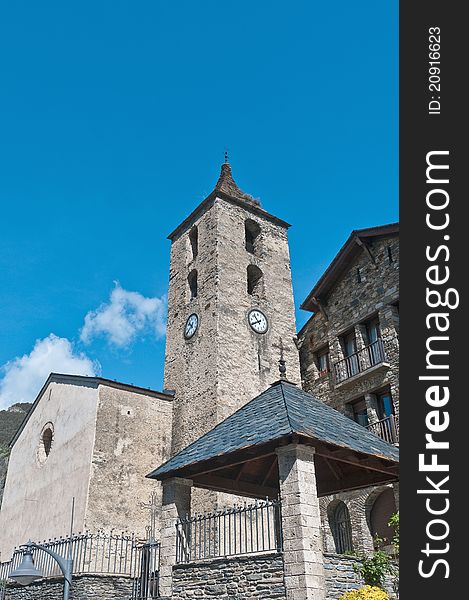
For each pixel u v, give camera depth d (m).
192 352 25.69
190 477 11.69
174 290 29.20
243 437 10.38
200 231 29.05
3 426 66.50
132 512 20.16
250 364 24.94
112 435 21.14
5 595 19.27
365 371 19.91
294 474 9.28
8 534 23.98
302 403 11.54
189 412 23.86
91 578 15.84
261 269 28.33
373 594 8.73
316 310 24.17
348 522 19.55
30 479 23.78
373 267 21.25
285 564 8.87
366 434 11.56
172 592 10.59
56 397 24.11
